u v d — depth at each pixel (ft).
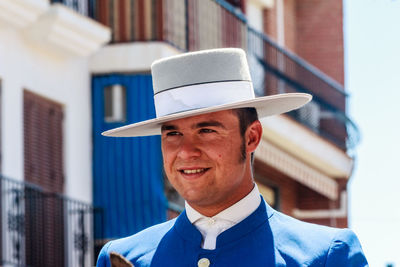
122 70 58.08
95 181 57.67
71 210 55.26
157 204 57.11
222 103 18.99
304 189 78.23
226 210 18.93
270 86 69.46
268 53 69.67
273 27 77.30
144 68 57.82
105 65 58.23
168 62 19.29
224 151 18.66
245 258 18.53
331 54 81.35
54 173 55.42
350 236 18.72
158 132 20.31
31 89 53.93
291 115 69.00
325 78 73.36
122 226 57.26
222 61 19.16
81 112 57.52
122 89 58.03
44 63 54.95
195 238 18.95
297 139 69.72
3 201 50.08
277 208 74.54
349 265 18.31
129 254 19.60
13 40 52.70
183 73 19.12
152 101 57.62
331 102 73.67
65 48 55.31
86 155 57.52
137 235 20.01
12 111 52.37
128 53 58.03
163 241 19.45
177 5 59.47
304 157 72.28
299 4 82.02
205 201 18.74
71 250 54.75
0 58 51.80
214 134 18.66
